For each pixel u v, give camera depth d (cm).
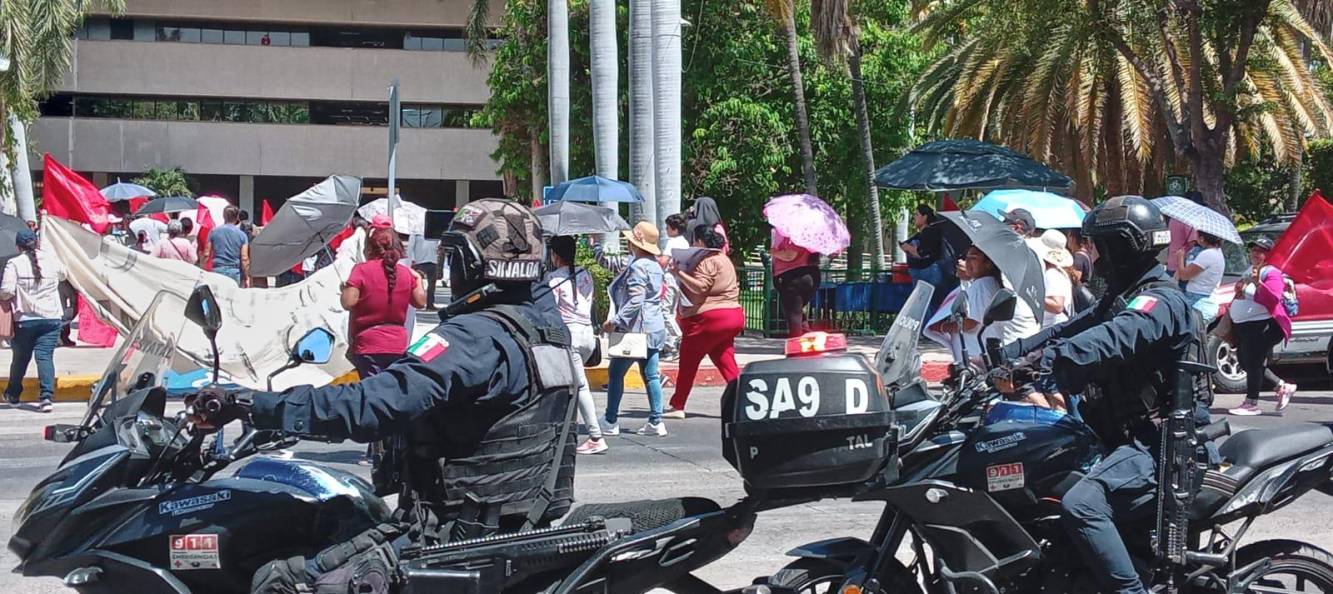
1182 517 454
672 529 429
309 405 383
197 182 4522
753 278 1955
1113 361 449
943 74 2591
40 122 4378
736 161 2652
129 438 422
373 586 399
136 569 405
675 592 467
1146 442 468
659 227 1812
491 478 407
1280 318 1214
